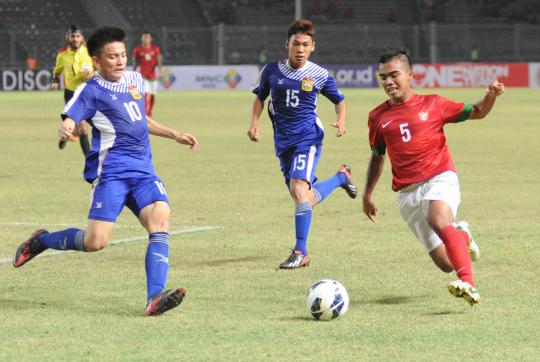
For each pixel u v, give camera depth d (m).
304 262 20.23
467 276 15.99
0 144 52.16
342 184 23.38
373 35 131.12
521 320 15.42
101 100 16.62
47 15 130.62
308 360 13.15
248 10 140.00
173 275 19.44
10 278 19.09
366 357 13.30
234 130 61.38
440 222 16.45
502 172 38.50
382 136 17.52
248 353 13.50
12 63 123.88
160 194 16.58
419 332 14.68
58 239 17.16
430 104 17.23
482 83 122.81
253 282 18.73
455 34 128.88
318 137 22.06
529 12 136.00
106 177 16.62
